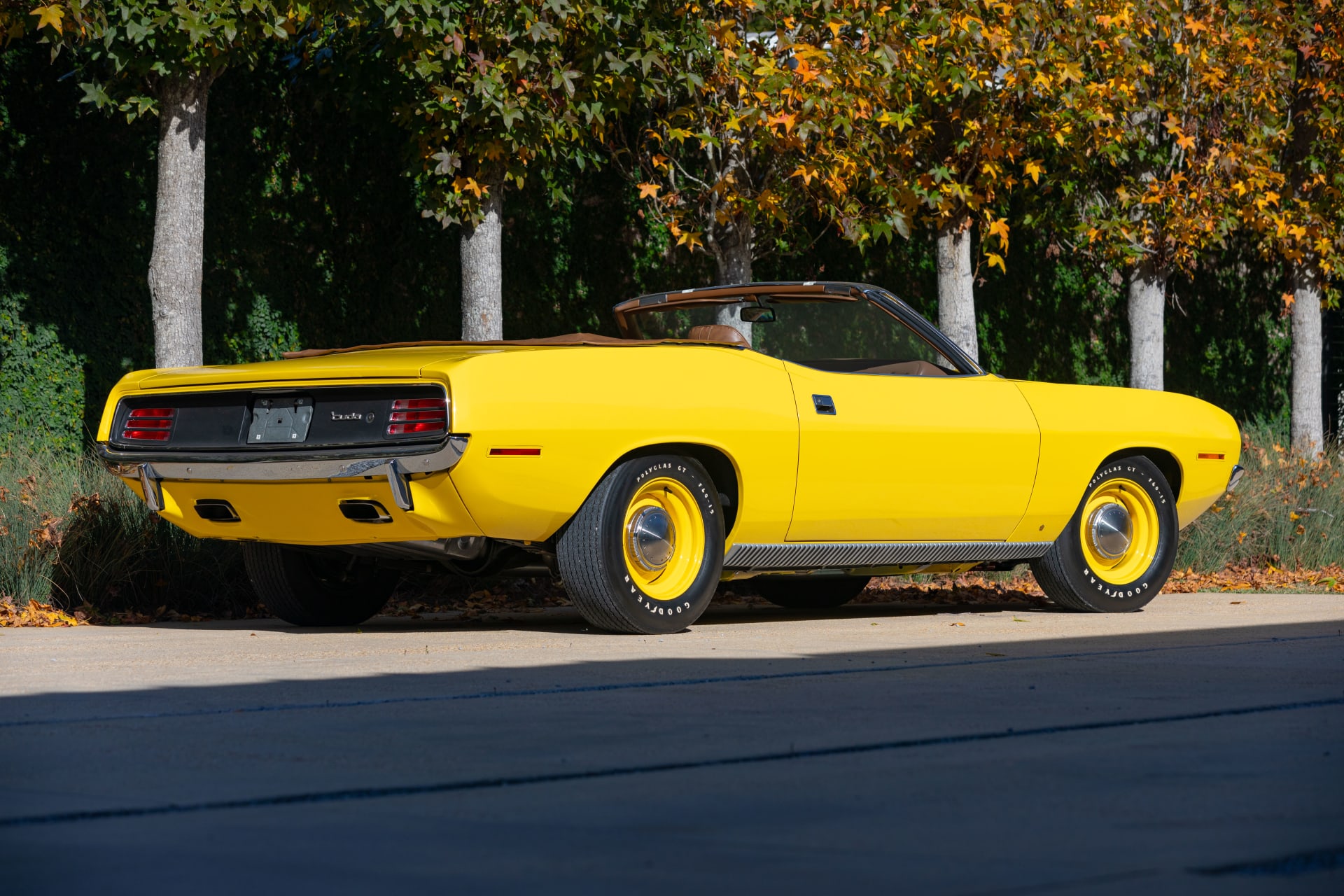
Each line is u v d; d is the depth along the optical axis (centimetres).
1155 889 285
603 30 1212
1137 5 1469
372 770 408
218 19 1062
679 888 287
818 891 284
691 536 806
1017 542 942
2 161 1310
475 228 1266
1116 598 977
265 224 1412
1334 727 478
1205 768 409
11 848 321
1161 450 1004
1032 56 1368
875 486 856
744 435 800
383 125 1359
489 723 488
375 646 737
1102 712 509
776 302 934
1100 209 1720
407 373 721
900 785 386
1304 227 1789
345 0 1092
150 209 1384
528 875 296
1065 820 346
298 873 298
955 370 926
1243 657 678
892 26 1323
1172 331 2155
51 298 1336
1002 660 668
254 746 445
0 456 1186
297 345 1436
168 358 1166
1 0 1074
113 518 1050
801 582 1066
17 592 1013
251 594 1088
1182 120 1638
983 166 1408
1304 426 1952
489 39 1169
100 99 1127
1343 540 1462
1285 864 304
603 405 749
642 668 638
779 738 458
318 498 747
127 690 571
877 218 1368
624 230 1614
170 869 302
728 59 1265
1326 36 1788
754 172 1419
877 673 621
